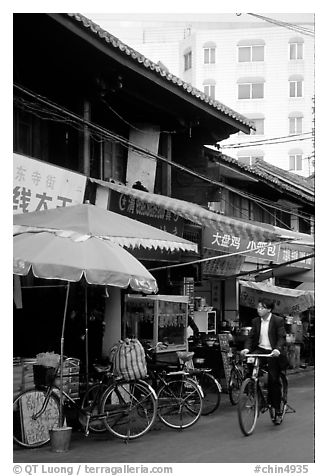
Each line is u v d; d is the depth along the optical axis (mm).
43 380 8258
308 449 8281
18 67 11141
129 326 11656
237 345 15250
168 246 9930
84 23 9867
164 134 15250
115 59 11094
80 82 11742
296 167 39125
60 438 7969
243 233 13211
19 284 9727
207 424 10164
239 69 40625
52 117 11906
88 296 11219
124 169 14211
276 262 18078
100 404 8789
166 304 11641
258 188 21047
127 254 8469
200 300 15453
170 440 8859
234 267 17797
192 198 16125
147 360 10273
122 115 14016
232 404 12242
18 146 11055
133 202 12781
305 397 13656
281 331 9875
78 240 8078
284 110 39688
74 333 10883
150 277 8391
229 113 15156
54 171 10508
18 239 8242
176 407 9680
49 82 11812
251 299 19172
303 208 23906
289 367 18953
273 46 40125
